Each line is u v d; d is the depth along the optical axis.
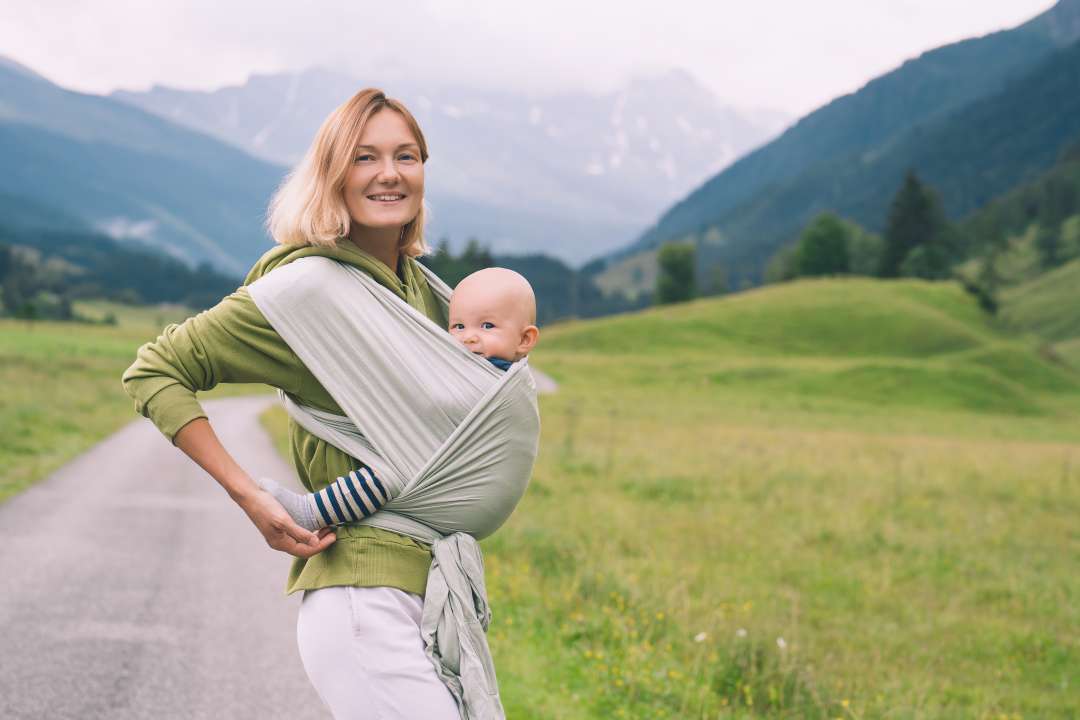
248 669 5.93
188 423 2.30
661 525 13.47
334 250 2.39
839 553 12.65
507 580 8.18
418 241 2.64
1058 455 30.62
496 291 2.52
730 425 42.50
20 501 11.81
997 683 7.57
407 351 2.37
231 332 2.34
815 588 10.54
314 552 2.34
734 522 14.25
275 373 2.37
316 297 2.34
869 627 8.96
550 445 24.86
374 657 2.31
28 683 5.45
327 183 2.40
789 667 6.16
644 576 9.65
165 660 6.03
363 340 2.35
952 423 59.38
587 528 12.49
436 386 2.37
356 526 2.38
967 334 108.62
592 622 6.99
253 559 9.25
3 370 33.31
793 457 24.83
